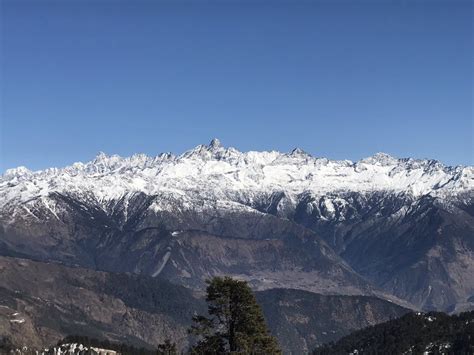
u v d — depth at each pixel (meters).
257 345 129.38
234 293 128.75
